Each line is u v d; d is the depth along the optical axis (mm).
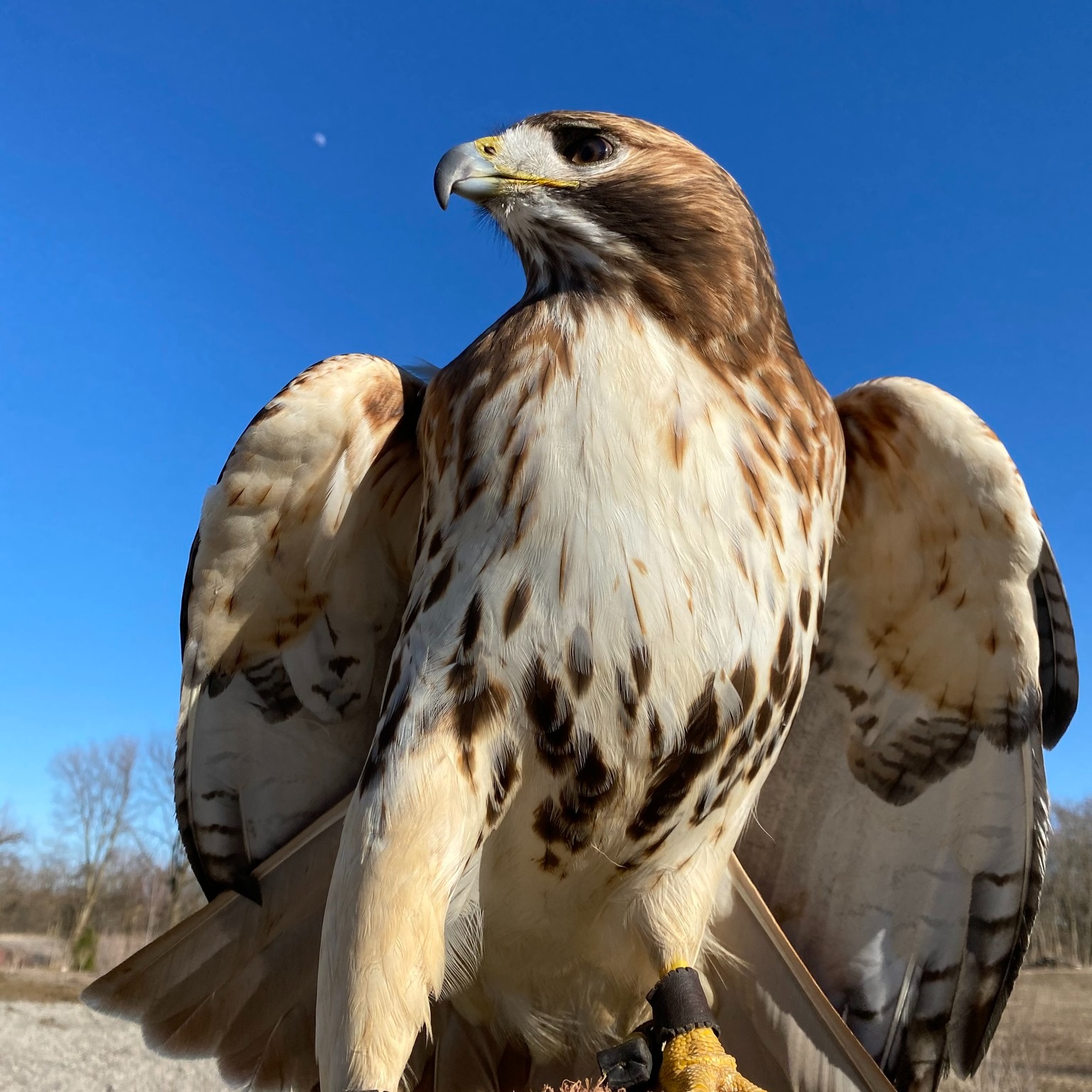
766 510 301
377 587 371
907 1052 380
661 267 327
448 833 277
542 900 319
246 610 362
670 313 319
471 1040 364
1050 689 365
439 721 283
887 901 389
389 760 281
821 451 325
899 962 385
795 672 312
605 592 282
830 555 347
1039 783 361
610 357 302
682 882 317
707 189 339
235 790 383
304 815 387
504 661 285
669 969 312
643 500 287
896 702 385
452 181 357
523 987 347
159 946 353
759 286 336
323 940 276
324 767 389
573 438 292
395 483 354
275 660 376
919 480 343
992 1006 370
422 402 356
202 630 363
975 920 375
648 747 288
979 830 375
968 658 365
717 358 316
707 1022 302
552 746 287
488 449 300
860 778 394
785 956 355
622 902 318
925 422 334
